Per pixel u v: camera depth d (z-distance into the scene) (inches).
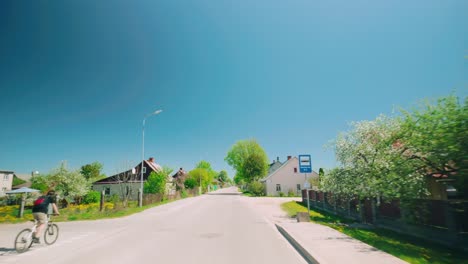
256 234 392.8
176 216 641.6
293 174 2065.7
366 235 383.2
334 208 757.9
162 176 1407.5
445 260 257.0
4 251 298.2
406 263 221.5
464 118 272.2
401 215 417.7
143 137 985.5
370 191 447.2
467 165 279.0
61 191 1023.0
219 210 792.3
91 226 483.5
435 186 500.1
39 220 321.1
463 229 308.5
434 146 300.2
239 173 2618.1
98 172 2551.7
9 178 2134.6
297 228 414.3
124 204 932.6
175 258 260.1
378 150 458.6
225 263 242.8
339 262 225.6
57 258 265.9
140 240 352.5
